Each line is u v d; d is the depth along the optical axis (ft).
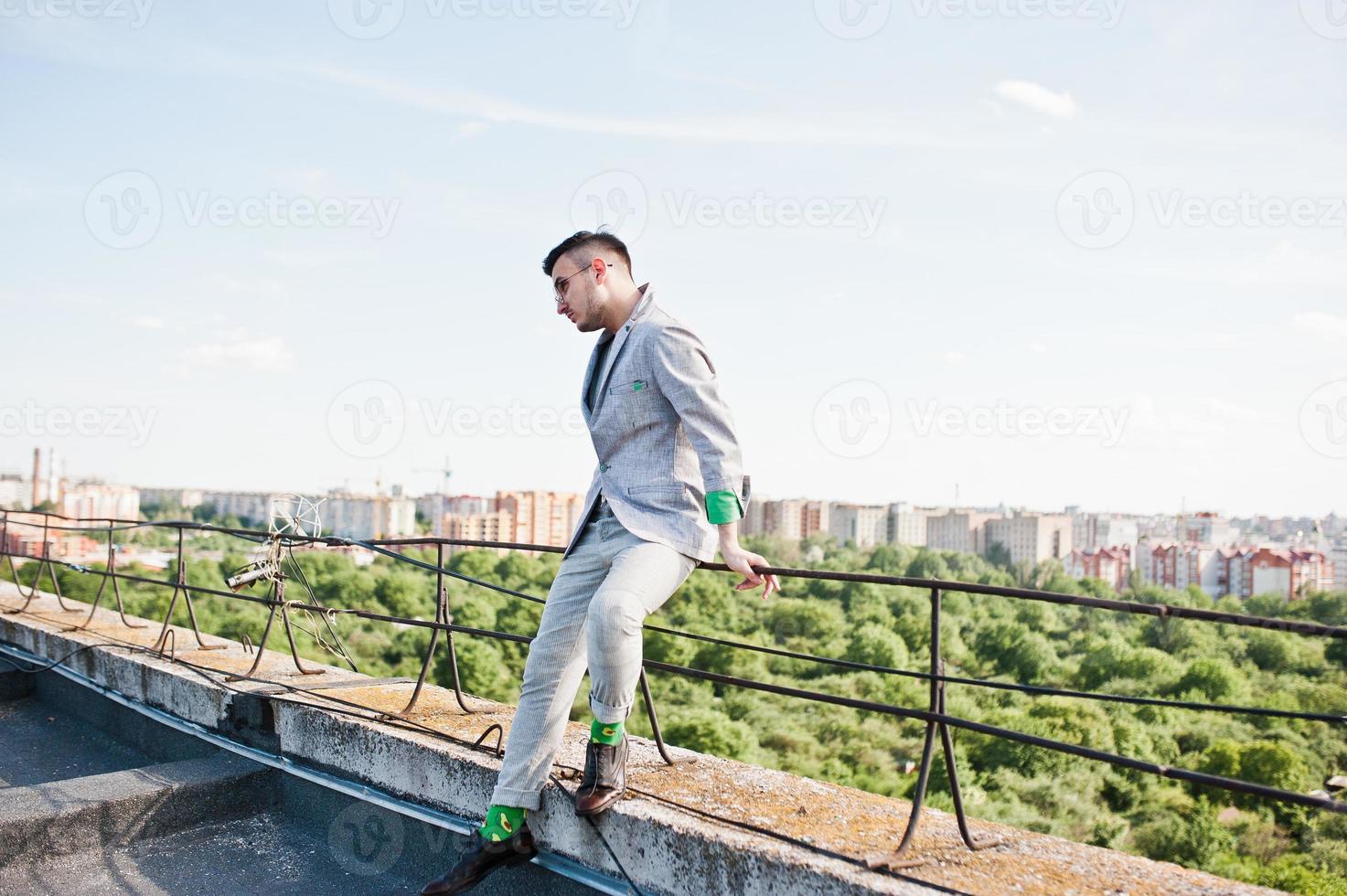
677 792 9.01
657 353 7.90
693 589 248.32
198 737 13.65
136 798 11.05
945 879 7.16
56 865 10.40
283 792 12.16
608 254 8.38
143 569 163.53
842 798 9.00
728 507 7.59
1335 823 136.05
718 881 7.72
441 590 11.80
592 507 8.46
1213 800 146.92
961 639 225.76
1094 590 262.47
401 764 10.69
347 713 11.78
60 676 17.33
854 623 235.81
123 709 15.57
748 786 9.27
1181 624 207.31
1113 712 174.60
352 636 186.09
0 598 21.63
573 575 8.46
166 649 16.21
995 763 166.09
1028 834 8.20
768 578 8.06
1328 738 155.74
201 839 11.31
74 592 110.73
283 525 14.23
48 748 15.40
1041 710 175.94
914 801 7.59
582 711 157.58
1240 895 7.00
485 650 183.01
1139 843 139.03
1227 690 177.78
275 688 13.23
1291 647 186.39
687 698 204.23
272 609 14.06
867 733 183.21
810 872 7.23
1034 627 230.68
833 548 358.64
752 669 215.31
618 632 7.61
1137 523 367.25
